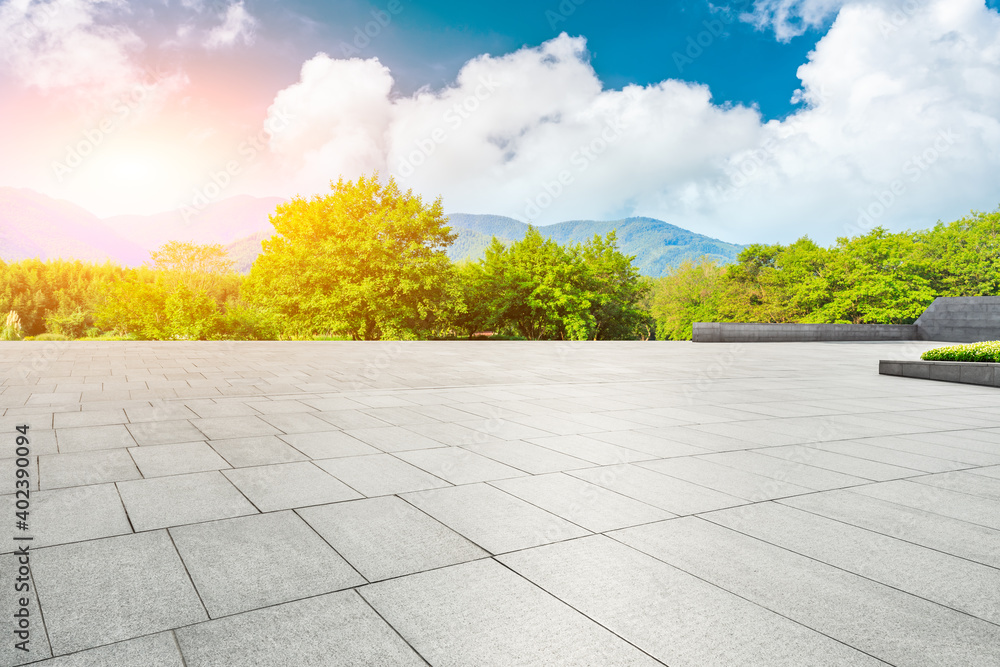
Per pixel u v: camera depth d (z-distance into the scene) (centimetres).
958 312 3005
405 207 3200
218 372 1166
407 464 508
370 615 253
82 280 6712
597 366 1495
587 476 482
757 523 381
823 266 5012
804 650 234
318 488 434
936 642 243
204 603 260
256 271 3469
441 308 3284
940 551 340
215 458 511
